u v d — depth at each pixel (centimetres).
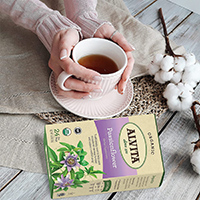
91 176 48
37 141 55
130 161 50
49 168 49
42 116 56
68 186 49
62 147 50
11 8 59
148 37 69
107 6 72
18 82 59
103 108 56
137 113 58
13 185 51
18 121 56
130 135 51
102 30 57
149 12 77
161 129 58
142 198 52
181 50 69
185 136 58
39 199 51
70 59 52
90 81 52
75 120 57
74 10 60
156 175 50
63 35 55
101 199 51
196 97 63
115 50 54
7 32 65
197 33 75
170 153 56
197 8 81
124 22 70
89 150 50
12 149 54
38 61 62
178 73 60
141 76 63
